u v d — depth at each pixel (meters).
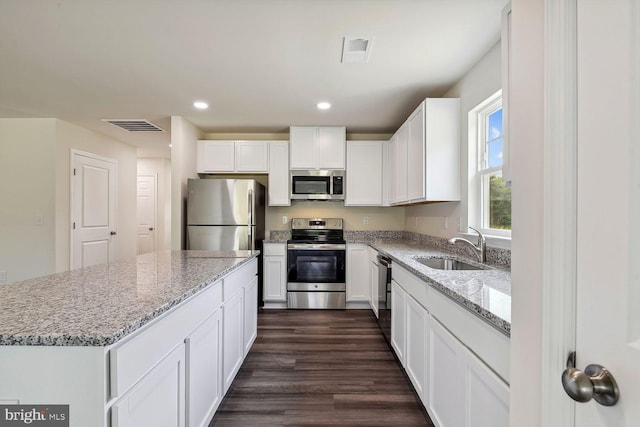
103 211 4.57
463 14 1.75
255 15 1.76
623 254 0.49
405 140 3.15
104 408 0.80
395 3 1.66
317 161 3.99
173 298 1.15
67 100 3.10
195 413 1.37
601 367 0.52
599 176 0.53
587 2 0.55
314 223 4.34
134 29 1.89
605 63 0.52
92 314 0.96
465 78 2.48
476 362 1.12
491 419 1.02
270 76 2.54
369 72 2.46
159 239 6.48
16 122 3.78
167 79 2.61
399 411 1.81
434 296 1.56
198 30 1.90
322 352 2.59
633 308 0.48
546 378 0.63
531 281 0.70
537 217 0.69
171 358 1.15
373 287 3.47
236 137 4.35
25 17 1.77
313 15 1.76
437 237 3.11
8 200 3.80
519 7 0.74
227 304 1.83
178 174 3.60
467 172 2.44
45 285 1.37
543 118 0.66
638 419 0.46
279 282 3.87
